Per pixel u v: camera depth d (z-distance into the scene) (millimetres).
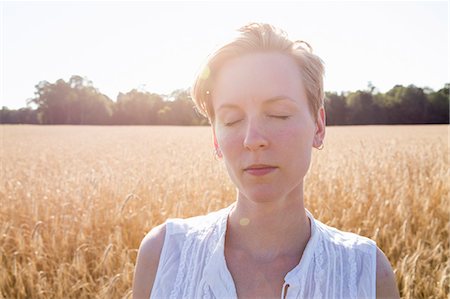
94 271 4500
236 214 1252
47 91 67812
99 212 6148
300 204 1215
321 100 1149
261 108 1048
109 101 69812
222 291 1152
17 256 5145
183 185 7410
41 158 15758
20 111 67625
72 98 68062
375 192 7027
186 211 6023
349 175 8188
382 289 1187
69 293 4160
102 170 10773
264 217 1193
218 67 1119
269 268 1181
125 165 12477
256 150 1026
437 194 7176
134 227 5516
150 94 68875
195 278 1195
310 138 1104
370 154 12258
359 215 5895
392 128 40531
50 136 33062
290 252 1202
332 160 10891
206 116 1248
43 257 4926
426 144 18391
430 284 4039
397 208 5961
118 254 4766
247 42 1080
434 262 4668
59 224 5785
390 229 5680
